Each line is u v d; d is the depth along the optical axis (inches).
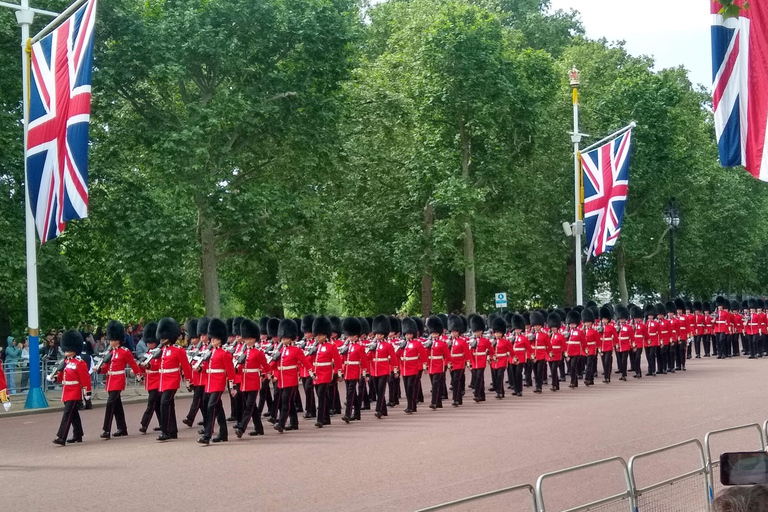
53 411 1114.1
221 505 544.1
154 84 1571.1
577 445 727.7
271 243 1811.0
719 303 1808.6
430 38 1934.1
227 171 1637.6
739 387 1170.0
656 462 495.5
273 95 1702.8
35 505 558.3
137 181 1600.6
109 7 1464.1
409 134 2102.6
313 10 1674.5
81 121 986.7
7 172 1381.6
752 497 234.2
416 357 1034.7
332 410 1027.3
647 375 1449.3
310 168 1745.8
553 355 1245.1
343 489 580.7
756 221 2918.3
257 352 850.8
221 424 819.4
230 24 1608.0
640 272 2674.7
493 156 2026.3
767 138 695.1
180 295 1608.0
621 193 1633.9
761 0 703.1
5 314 1617.9
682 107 2812.5
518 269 2255.2
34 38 1088.8
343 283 2283.5
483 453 701.9
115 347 877.2
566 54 2637.8
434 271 2185.0
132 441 837.8
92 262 1672.0
